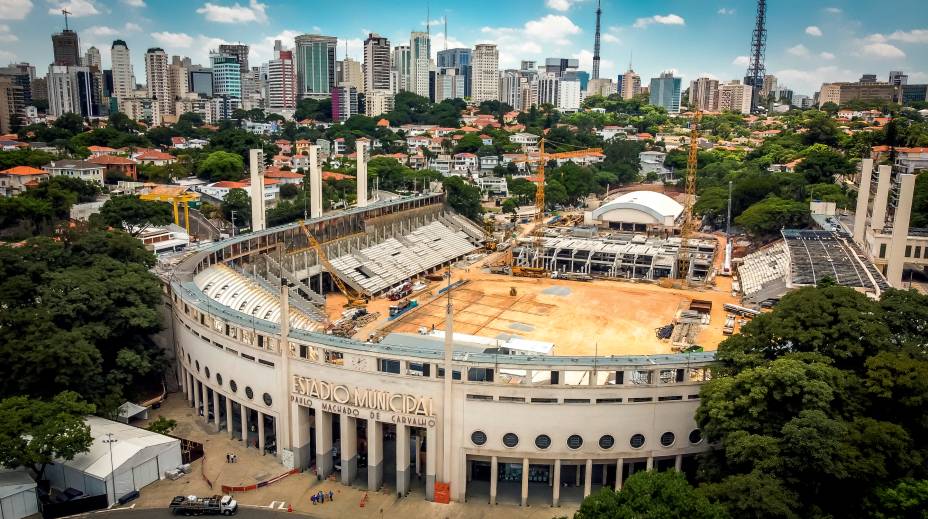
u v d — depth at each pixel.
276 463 118.31
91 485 105.94
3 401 109.19
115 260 151.50
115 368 132.75
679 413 105.50
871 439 86.62
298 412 114.06
